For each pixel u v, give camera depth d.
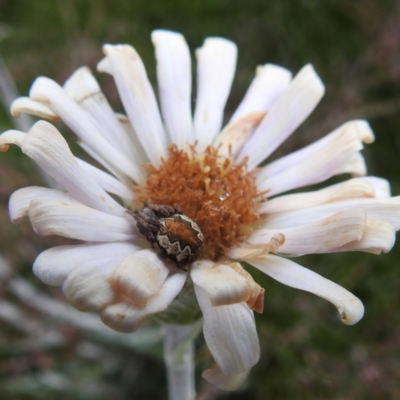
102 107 0.06
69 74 0.10
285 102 0.06
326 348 0.08
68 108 0.05
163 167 0.06
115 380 0.09
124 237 0.05
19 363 0.09
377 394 0.08
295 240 0.05
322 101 0.11
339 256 0.09
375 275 0.09
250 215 0.05
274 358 0.08
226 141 0.06
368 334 0.09
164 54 0.06
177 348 0.05
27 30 0.12
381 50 0.10
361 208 0.05
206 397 0.07
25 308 0.09
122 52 0.06
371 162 0.10
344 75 0.11
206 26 0.12
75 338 0.09
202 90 0.06
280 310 0.08
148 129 0.06
